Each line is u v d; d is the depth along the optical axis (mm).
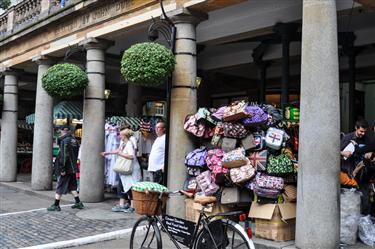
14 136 14414
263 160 6125
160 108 13570
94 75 10008
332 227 5336
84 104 10008
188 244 4934
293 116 6508
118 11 9258
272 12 8977
